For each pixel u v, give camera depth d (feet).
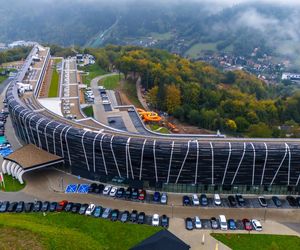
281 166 336.90
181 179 347.56
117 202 331.98
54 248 256.11
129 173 355.15
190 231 293.43
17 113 422.41
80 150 361.51
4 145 444.96
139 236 285.43
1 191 345.31
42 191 347.15
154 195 340.39
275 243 279.49
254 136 569.23
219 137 384.68
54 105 495.41
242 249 275.39
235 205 330.34
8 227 275.39
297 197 346.95
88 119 437.58
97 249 266.77
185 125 618.44
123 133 366.22
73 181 368.27
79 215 309.63
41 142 394.93
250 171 340.80
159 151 333.01
